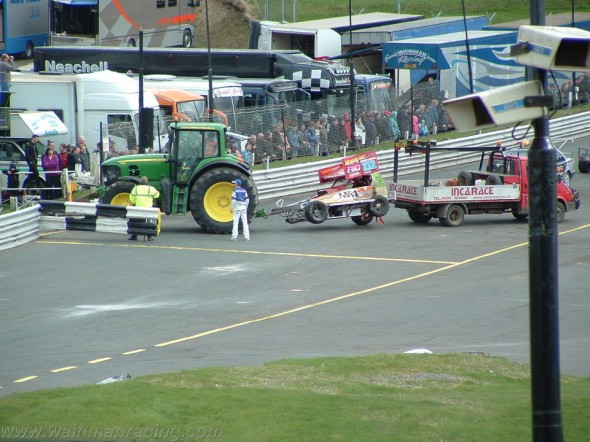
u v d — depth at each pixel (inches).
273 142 4798.2
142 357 1999.3
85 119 4690.0
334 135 4987.7
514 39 5871.1
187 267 3046.3
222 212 3654.0
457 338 2202.3
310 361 1815.9
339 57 6225.4
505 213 4158.5
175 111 4808.1
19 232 3412.9
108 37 6427.2
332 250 3341.5
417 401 1493.6
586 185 4771.2
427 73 5959.6
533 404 998.4
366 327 2314.2
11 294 2677.2
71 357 2006.6
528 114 976.3
